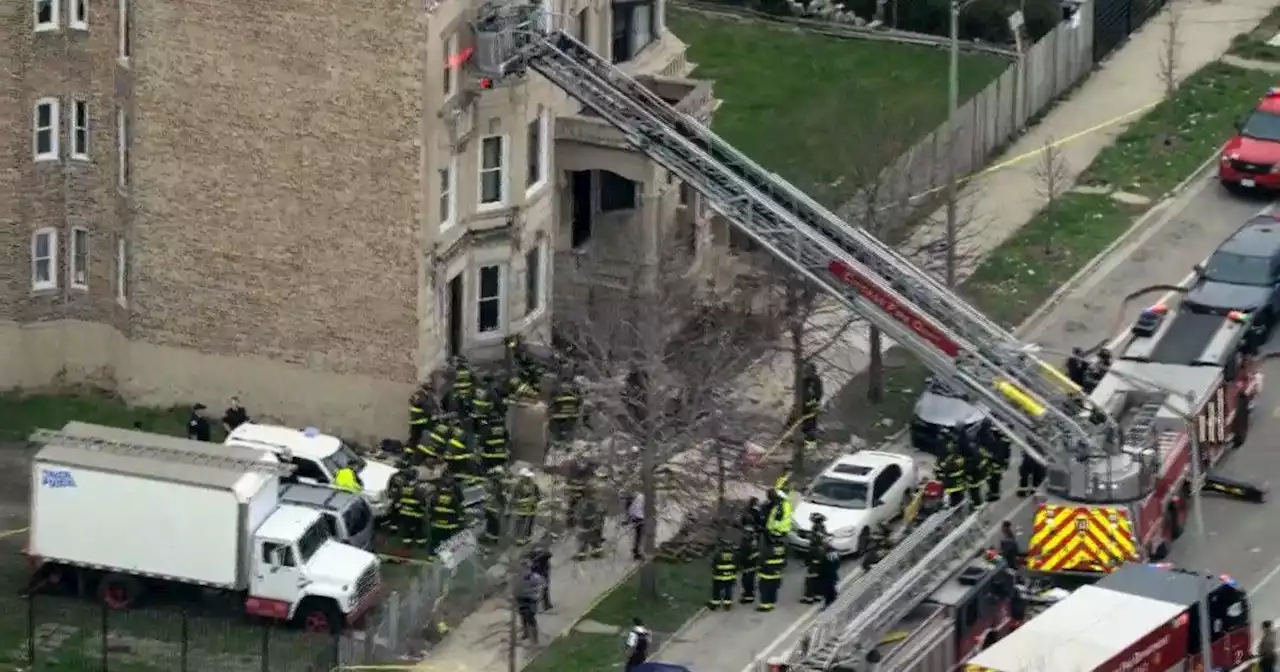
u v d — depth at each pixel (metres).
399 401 159.38
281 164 158.25
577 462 149.00
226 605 142.62
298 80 156.75
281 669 136.75
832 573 142.62
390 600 139.25
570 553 148.88
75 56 161.88
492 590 143.75
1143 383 152.38
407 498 148.25
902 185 174.75
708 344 152.25
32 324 165.25
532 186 164.62
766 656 139.00
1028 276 181.00
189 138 159.50
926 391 161.00
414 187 156.38
